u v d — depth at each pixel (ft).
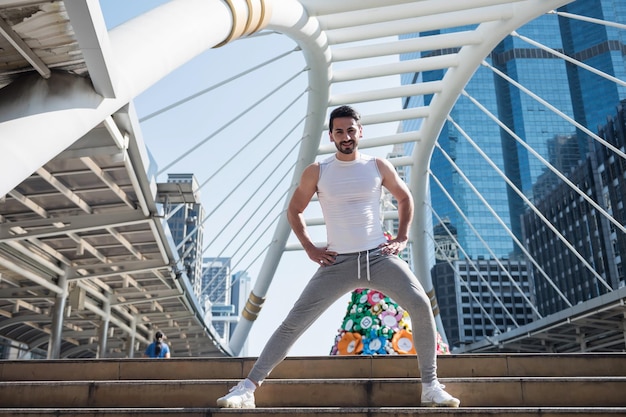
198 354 145.48
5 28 19.51
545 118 446.19
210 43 34.50
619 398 15.35
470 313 396.57
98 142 35.83
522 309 392.06
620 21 440.45
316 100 72.02
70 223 50.01
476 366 18.79
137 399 16.10
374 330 25.34
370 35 61.21
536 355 18.74
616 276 277.03
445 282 409.28
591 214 298.56
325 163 14.39
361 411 12.42
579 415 12.27
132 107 35.14
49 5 18.60
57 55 21.98
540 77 453.99
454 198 427.74
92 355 141.49
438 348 26.40
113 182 44.24
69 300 66.44
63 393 16.34
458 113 449.06
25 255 57.06
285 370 18.97
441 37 63.77
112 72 22.85
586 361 18.51
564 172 432.66
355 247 13.78
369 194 14.07
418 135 83.41
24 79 23.04
